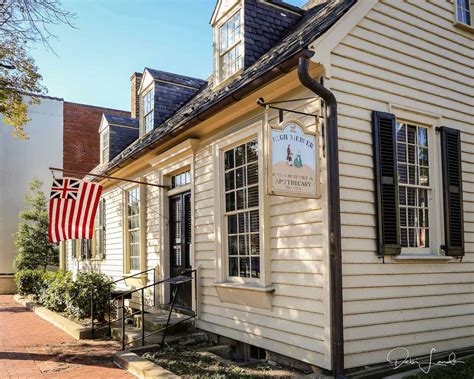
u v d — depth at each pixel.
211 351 7.01
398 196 5.89
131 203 11.88
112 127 15.01
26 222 21.31
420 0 6.63
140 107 12.58
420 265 6.11
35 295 15.41
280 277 6.12
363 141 5.74
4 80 9.11
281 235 6.12
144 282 10.59
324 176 5.42
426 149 6.57
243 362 6.46
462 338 6.43
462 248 6.50
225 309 7.39
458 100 6.94
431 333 6.08
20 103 9.71
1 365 6.71
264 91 6.24
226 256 7.42
